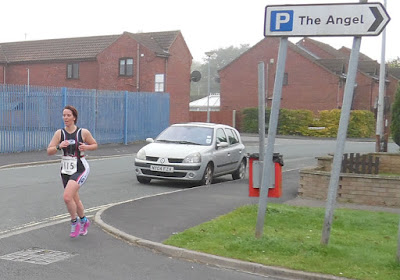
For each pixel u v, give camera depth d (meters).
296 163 19.97
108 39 42.84
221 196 10.50
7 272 5.54
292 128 43.66
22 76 43.62
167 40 39.50
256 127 46.00
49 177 13.61
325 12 6.33
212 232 7.29
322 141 37.16
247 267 5.91
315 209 9.20
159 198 10.14
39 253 6.34
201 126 13.68
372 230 7.83
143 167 12.41
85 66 41.00
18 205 9.46
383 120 23.42
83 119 23.48
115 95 25.45
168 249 6.47
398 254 5.97
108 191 11.54
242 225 7.84
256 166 7.23
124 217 8.25
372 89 48.81
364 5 6.19
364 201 10.23
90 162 18.09
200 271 5.86
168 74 38.94
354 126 43.28
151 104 28.30
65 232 7.44
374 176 10.13
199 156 12.28
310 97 46.78
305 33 6.41
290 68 47.50
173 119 39.53
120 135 25.83
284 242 6.63
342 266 5.85
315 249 6.39
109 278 5.50
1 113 19.61
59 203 9.76
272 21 6.52
